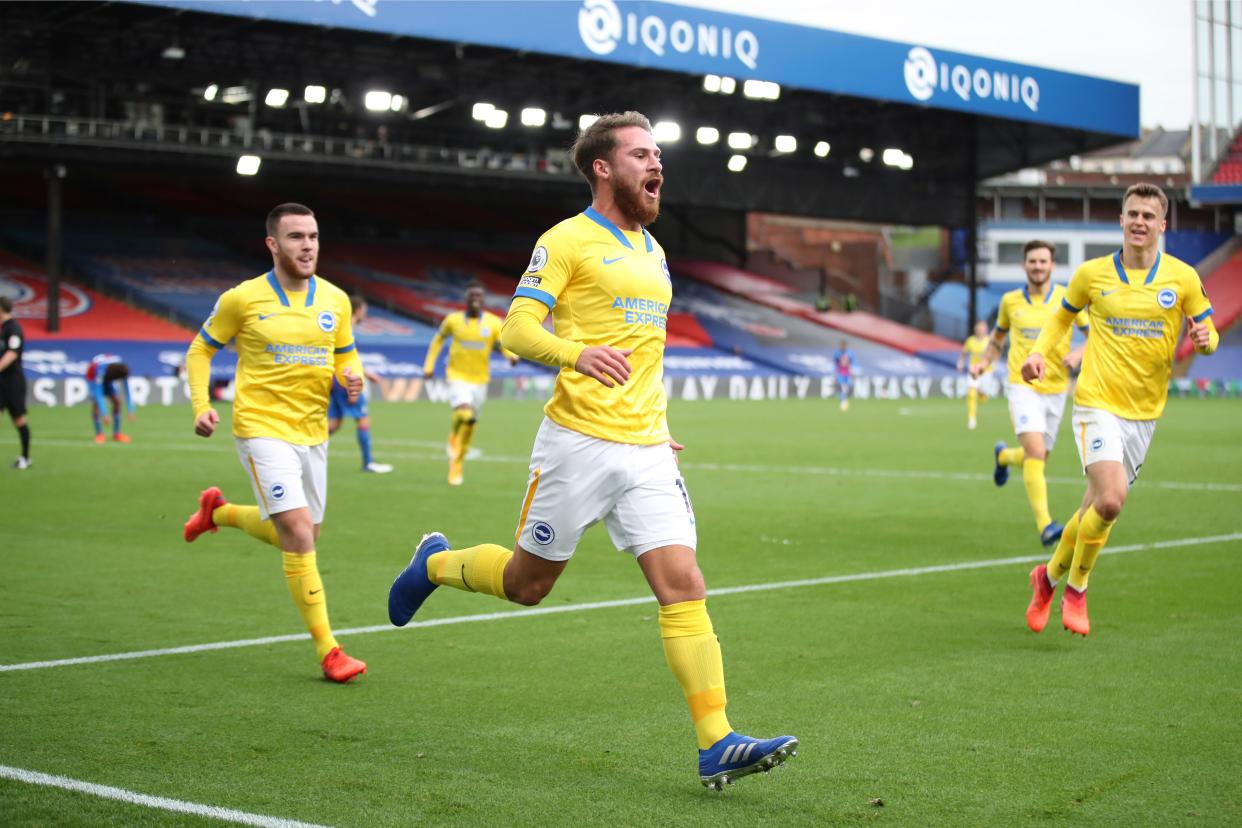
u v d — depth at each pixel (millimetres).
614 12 34969
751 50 37125
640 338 4305
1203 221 61250
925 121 47031
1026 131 48000
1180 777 4117
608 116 4359
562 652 6012
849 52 38531
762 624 6680
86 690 5266
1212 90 56219
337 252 47344
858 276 62094
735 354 46406
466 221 52031
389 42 35875
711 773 3936
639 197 4324
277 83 38531
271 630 6527
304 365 5898
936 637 6355
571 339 4324
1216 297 56688
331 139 38375
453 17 32906
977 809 3826
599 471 4230
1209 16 55969
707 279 54312
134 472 15141
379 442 20812
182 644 6184
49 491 13062
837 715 4898
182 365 34531
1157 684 5375
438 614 6941
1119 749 4430
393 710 4996
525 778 4152
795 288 59156
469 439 14156
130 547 9375
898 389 45344
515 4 33656
